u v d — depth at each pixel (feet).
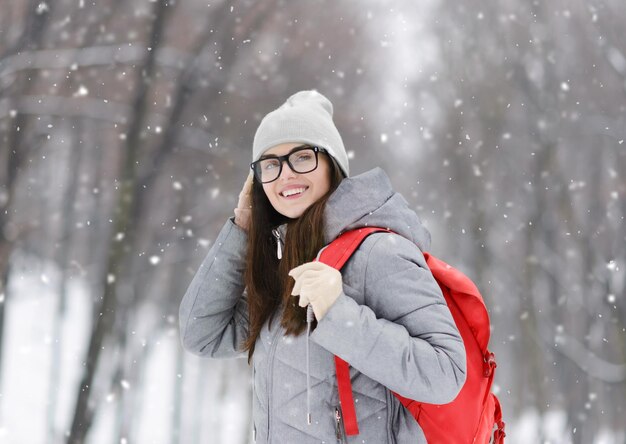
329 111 8.64
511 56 42.83
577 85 45.27
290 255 7.72
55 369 31.63
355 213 7.58
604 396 44.32
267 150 8.13
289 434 7.29
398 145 46.85
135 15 29.27
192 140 37.88
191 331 8.77
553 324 45.96
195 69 31.17
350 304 6.85
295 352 7.34
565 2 43.91
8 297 31.04
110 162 39.45
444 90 43.14
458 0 42.83
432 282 7.28
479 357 7.42
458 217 44.86
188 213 44.83
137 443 32.65
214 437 36.22
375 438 7.13
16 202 30.07
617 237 47.06
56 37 28.19
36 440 28.32
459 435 7.11
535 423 42.42
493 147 43.83
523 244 45.21
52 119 30.91
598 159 47.32
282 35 41.83
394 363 6.70
